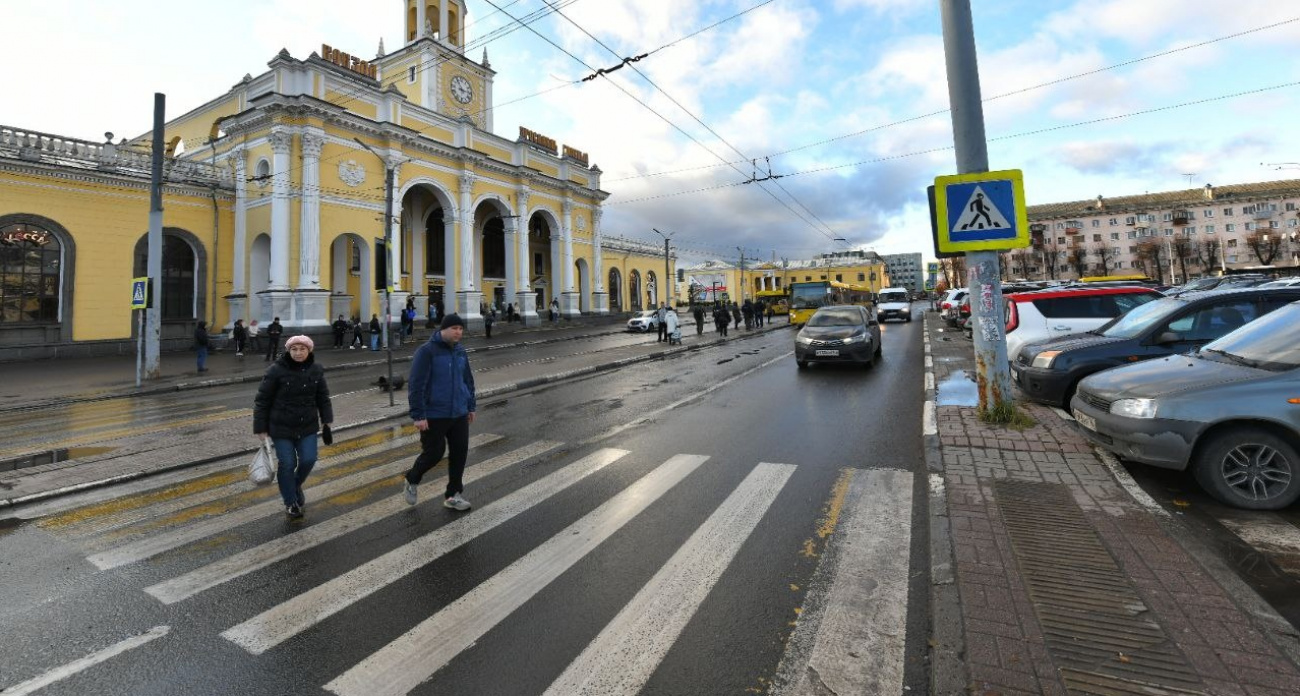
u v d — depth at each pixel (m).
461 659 2.55
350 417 8.38
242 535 4.06
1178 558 3.09
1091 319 8.94
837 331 12.42
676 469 5.37
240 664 2.56
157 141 14.38
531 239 44.81
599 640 2.67
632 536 3.86
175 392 13.27
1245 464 3.99
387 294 13.83
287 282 23.58
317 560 3.62
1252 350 4.48
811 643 2.58
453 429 4.48
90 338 20.94
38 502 4.88
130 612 3.03
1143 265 74.88
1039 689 2.11
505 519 4.25
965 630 2.49
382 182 27.12
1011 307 9.43
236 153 25.23
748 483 4.88
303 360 4.46
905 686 2.27
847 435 6.44
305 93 24.20
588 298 41.69
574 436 6.91
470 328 30.61
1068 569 3.00
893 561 3.35
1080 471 4.59
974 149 6.00
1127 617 2.54
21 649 2.70
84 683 2.44
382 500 4.74
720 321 24.61
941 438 5.55
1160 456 4.18
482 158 32.00
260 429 4.24
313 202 24.17
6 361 18.98
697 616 2.84
